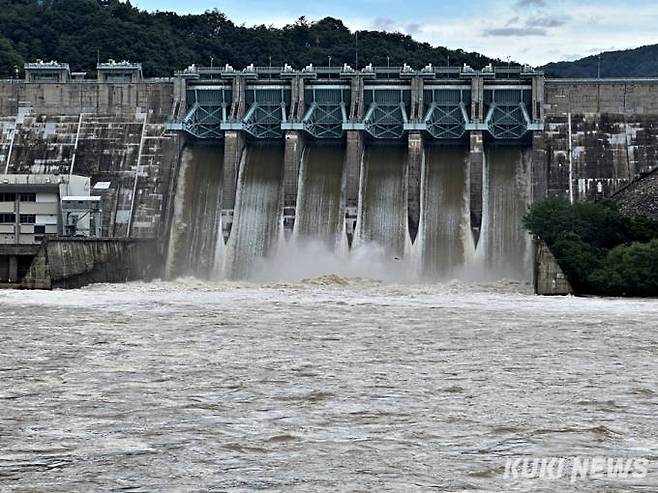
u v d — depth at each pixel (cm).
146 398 5147
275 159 17162
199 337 7794
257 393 5322
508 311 10569
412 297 12650
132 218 16725
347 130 16562
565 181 16612
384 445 4219
